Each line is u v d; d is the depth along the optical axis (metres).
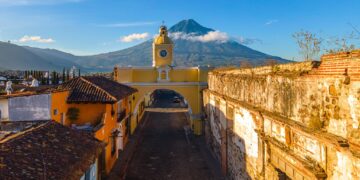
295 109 9.73
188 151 27.08
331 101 7.70
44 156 9.88
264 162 12.25
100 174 18.80
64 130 12.79
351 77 6.83
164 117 44.78
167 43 38.69
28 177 8.40
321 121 8.16
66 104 19.67
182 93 35.78
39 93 16.33
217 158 23.77
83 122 20.09
